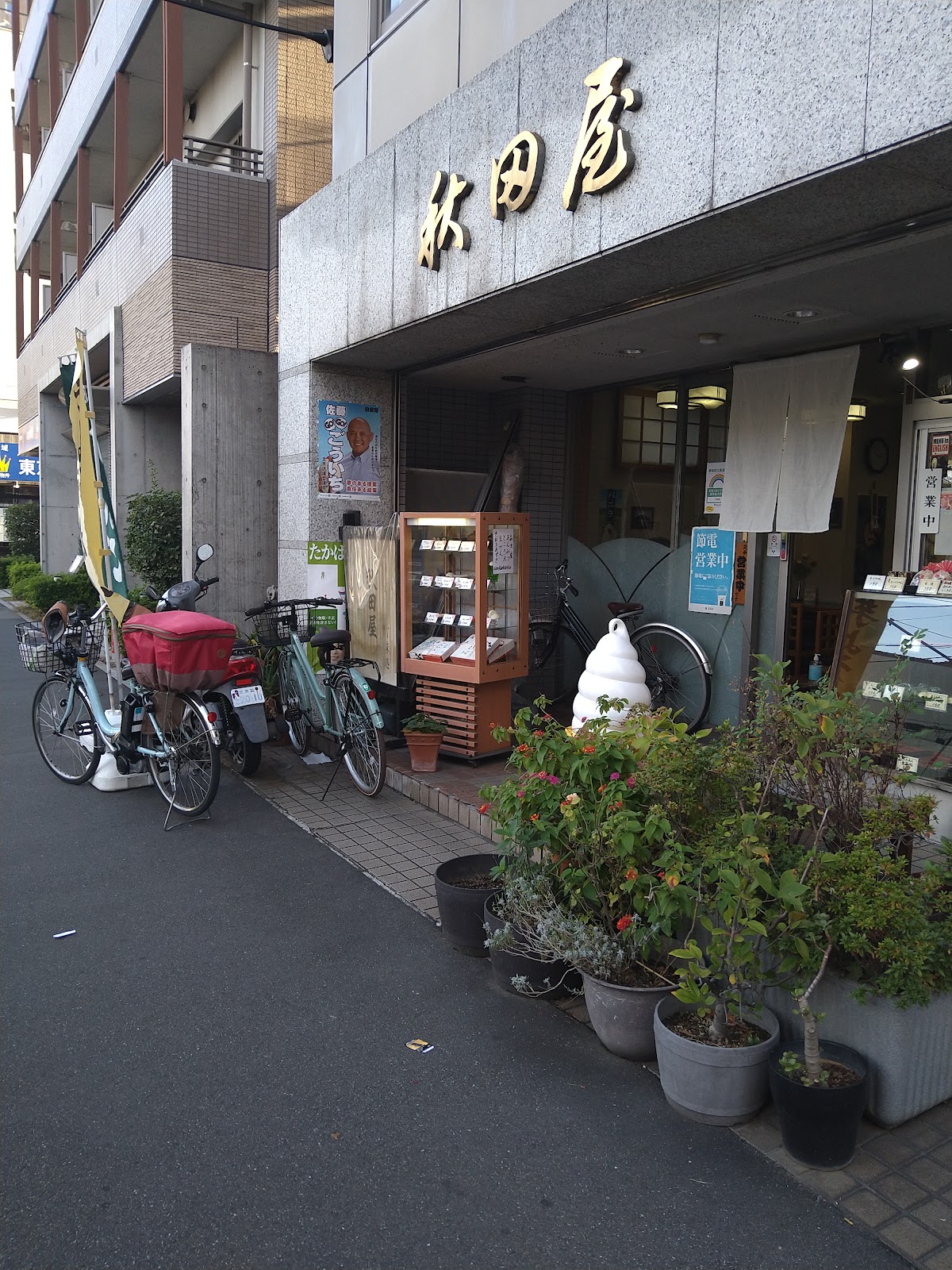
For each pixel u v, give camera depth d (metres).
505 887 3.99
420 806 6.44
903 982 2.80
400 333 6.69
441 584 7.00
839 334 6.14
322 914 4.70
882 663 4.08
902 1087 2.98
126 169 14.10
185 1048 3.52
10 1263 2.50
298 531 8.25
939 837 3.81
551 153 4.96
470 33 6.11
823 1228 2.62
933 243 4.26
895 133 3.29
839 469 6.89
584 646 8.47
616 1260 2.51
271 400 9.37
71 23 19.25
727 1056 2.98
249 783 7.01
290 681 7.73
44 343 20.70
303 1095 3.23
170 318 10.90
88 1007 3.80
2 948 4.32
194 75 14.20
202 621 5.84
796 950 2.92
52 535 21.27
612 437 8.51
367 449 8.25
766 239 4.36
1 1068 3.39
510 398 8.99
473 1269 2.48
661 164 4.27
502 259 5.39
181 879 5.15
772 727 3.33
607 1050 3.52
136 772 6.95
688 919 3.54
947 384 5.73
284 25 10.68
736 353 6.83
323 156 11.09
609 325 6.03
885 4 3.29
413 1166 2.88
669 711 4.10
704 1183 2.79
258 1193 2.76
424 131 6.11
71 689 6.99
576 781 3.65
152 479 12.27
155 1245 2.56
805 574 7.05
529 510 8.89
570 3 5.23
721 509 7.03
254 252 11.26
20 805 6.48
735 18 3.86
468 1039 3.59
